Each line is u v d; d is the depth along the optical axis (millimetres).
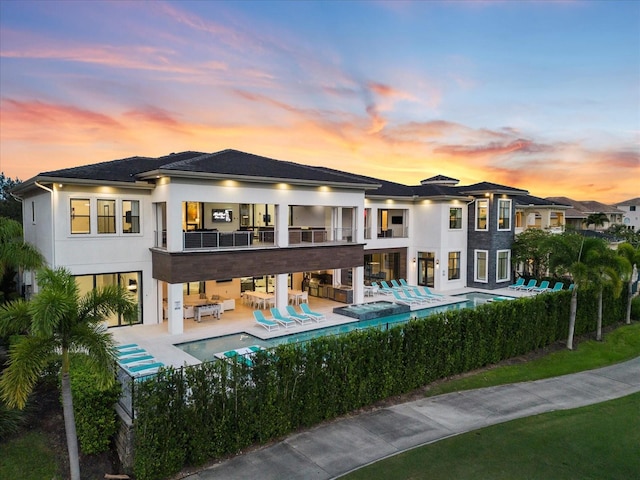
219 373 9414
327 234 27172
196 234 19531
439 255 30625
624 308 23953
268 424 10000
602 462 9156
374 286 29219
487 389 13719
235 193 20375
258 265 21141
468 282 32375
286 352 10469
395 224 33500
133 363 13898
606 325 22406
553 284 31000
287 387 10414
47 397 11016
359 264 25547
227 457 9344
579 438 10234
